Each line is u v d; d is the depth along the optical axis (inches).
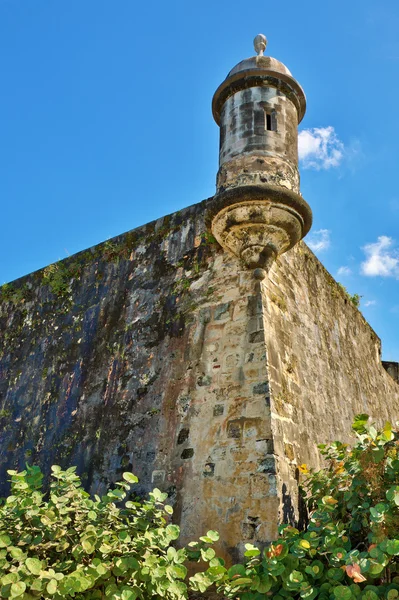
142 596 205.2
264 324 293.0
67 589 188.4
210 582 212.2
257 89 318.3
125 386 334.3
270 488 252.2
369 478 225.6
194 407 295.7
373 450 228.1
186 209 367.2
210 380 296.7
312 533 214.5
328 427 350.6
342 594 189.6
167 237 368.5
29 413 385.4
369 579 205.8
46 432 365.1
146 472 297.4
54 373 387.2
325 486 251.4
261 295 301.3
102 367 355.6
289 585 201.0
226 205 293.3
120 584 209.2
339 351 422.0
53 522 211.8
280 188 289.1
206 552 220.4
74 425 350.3
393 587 193.2
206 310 318.3
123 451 314.0
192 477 278.5
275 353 297.6
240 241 301.6
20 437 379.6
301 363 334.6
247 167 300.0
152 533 218.1
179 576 208.8
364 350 495.5
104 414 336.2
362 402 447.5
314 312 384.8
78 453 336.2
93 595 205.2
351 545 222.8
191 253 346.9
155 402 313.9
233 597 223.6
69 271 427.5
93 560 201.8
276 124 312.0
